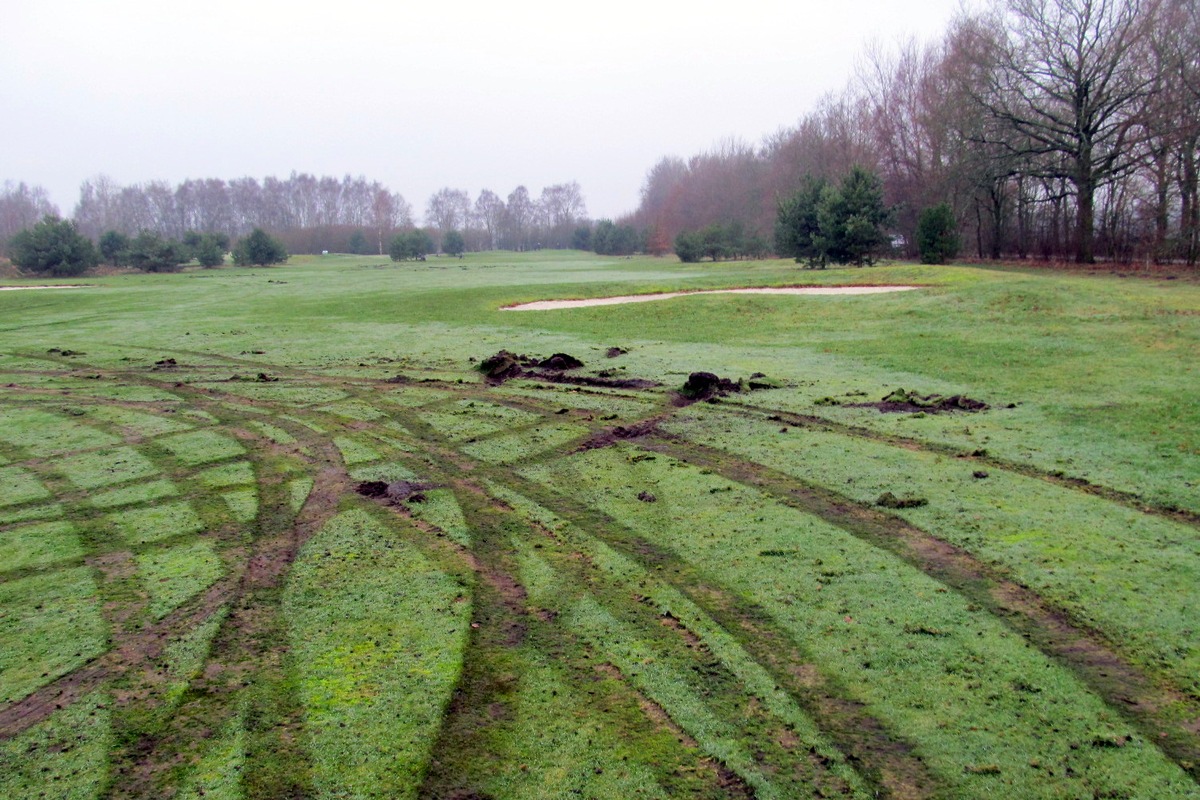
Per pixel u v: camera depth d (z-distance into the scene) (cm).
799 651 495
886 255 4775
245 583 608
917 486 787
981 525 681
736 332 1914
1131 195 4034
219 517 755
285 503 792
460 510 761
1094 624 514
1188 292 2178
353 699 453
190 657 502
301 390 1370
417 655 499
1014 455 873
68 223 5553
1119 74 3759
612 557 644
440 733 421
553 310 2362
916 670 470
